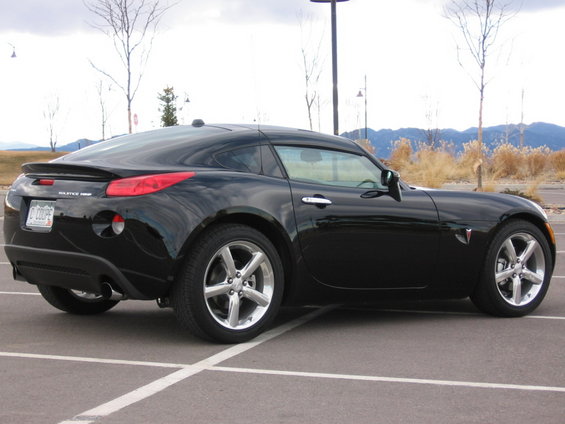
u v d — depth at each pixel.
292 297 5.43
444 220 5.93
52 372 4.39
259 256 5.15
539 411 3.73
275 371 4.43
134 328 5.66
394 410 3.72
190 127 5.73
